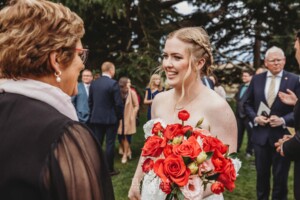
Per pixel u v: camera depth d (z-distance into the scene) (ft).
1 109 3.26
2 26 3.38
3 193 2.95
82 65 3.65
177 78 6.26
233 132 6.32
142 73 32.09
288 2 36.63
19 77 3.39
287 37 38.01
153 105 7.22
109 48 38.88
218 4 44.55
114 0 29.63
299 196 8.33
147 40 34.71
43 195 2.91
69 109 3.50
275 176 12.94
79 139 3.17
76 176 3.05
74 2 30.17
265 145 12.92
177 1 41.98
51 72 3.43
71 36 3.42
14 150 3.03
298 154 8.20
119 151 23.50
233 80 47.11
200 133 5.24
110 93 17.90
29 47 3.26
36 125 3.10
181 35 6.23
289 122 12.35
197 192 4.84
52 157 2.97
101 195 3.17
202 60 6.38
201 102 6.34
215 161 4.92
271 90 12.76
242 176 18.03
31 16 3.30
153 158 5.49
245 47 49.11
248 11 42.45
